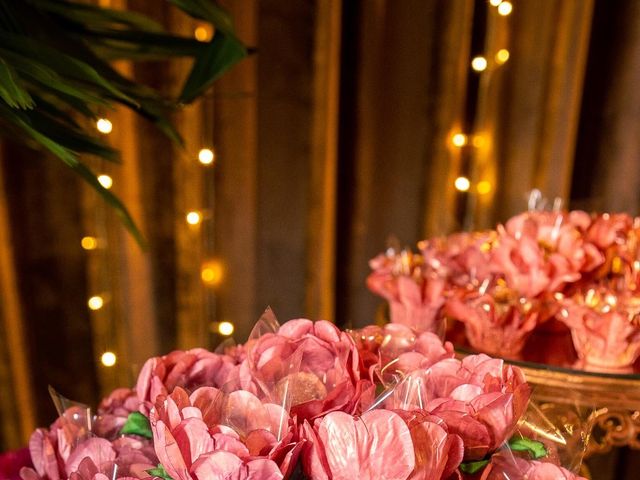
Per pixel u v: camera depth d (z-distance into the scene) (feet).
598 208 4.32
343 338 1.85
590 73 4.27
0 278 3.96
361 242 4.38
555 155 4.20
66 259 4.11
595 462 4.31
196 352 1.96
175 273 4.19
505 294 2.74
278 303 4.35
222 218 4.24
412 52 4.15
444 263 2.94
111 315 4.20
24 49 2.04
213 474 1.57
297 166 4.19
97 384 4.29
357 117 4.23
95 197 4.03
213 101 4.07
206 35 3.92
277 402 1.74
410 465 1.56
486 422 1.73
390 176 4.31
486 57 4.20
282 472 1.59
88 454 1.82
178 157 4.06
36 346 4.17
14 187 3.97
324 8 3.94
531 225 2.98
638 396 2.44
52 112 2.24
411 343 2.01
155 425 1.68
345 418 1.59
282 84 4.09
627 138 4.24
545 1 4.09
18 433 4.16
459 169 4.33
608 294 2.70
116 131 3.89
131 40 2.41
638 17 4.10
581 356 2.65
